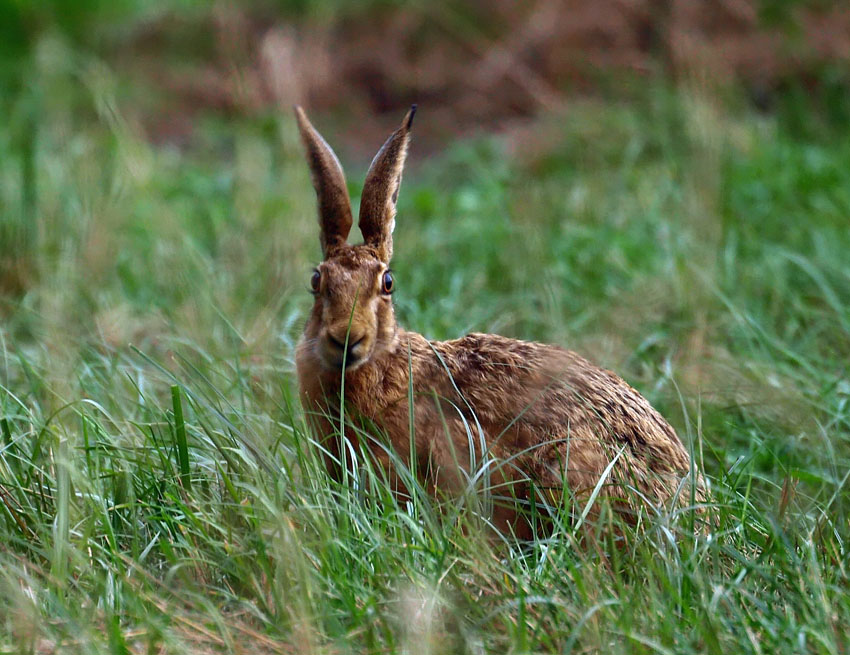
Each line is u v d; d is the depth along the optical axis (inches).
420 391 328.2
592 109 794.8
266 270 516.4
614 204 631.8
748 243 544.4
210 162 815.7
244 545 284.7
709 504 306.3
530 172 740.7
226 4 980.6
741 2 863.1
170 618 260.1
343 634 251.8
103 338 426.0
